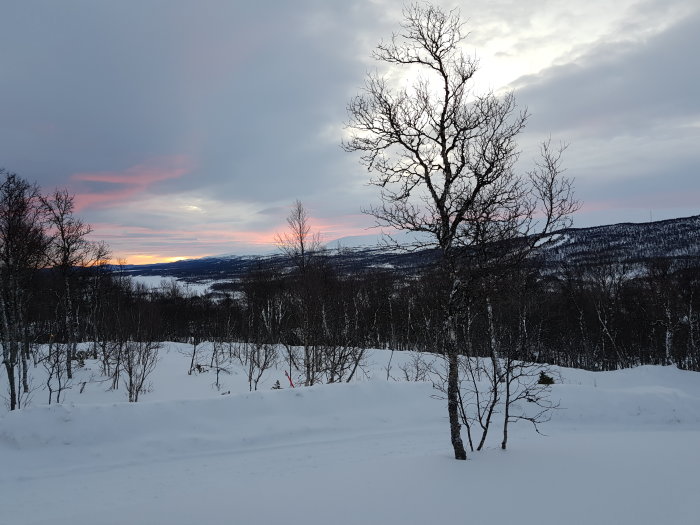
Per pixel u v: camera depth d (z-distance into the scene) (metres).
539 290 14.91
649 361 44.38
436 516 5.25
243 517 5.57
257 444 11.45
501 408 14.26
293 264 24.38
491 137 7.92
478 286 8.12
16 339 20.05
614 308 37.41
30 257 19.22
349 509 5.67
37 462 9.73
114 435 10.75
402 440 11.54
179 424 11.49
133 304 46.53
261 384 26.91
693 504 5.24
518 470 7.04
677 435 10.58
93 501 7.54
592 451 8.38
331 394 13.83
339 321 23.55
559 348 42.47
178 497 6.70
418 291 17.70
